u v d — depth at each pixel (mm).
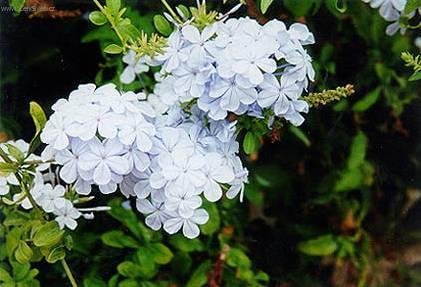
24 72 859
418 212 985
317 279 986
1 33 849
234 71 607
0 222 776
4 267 791
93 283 833
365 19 890
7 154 685
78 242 840
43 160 642
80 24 869
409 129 963
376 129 964
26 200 696
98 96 621
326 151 966
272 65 611
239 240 938
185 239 881
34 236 665
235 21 631
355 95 933
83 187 620
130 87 803
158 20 673
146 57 690
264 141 943
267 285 963
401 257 992
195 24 635
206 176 623
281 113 628
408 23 792
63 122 609
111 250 856
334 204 997
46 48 865
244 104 624
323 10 862
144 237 842
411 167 975
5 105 848
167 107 678
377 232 1003
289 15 786
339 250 979
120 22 665
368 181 969
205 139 639
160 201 628
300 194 990
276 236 978
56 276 847
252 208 977
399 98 935
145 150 608
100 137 617
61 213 681
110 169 607
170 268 894
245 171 654
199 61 623
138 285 826
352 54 907
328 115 946
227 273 898
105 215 853
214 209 859
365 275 984
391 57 916
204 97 626
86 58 879
